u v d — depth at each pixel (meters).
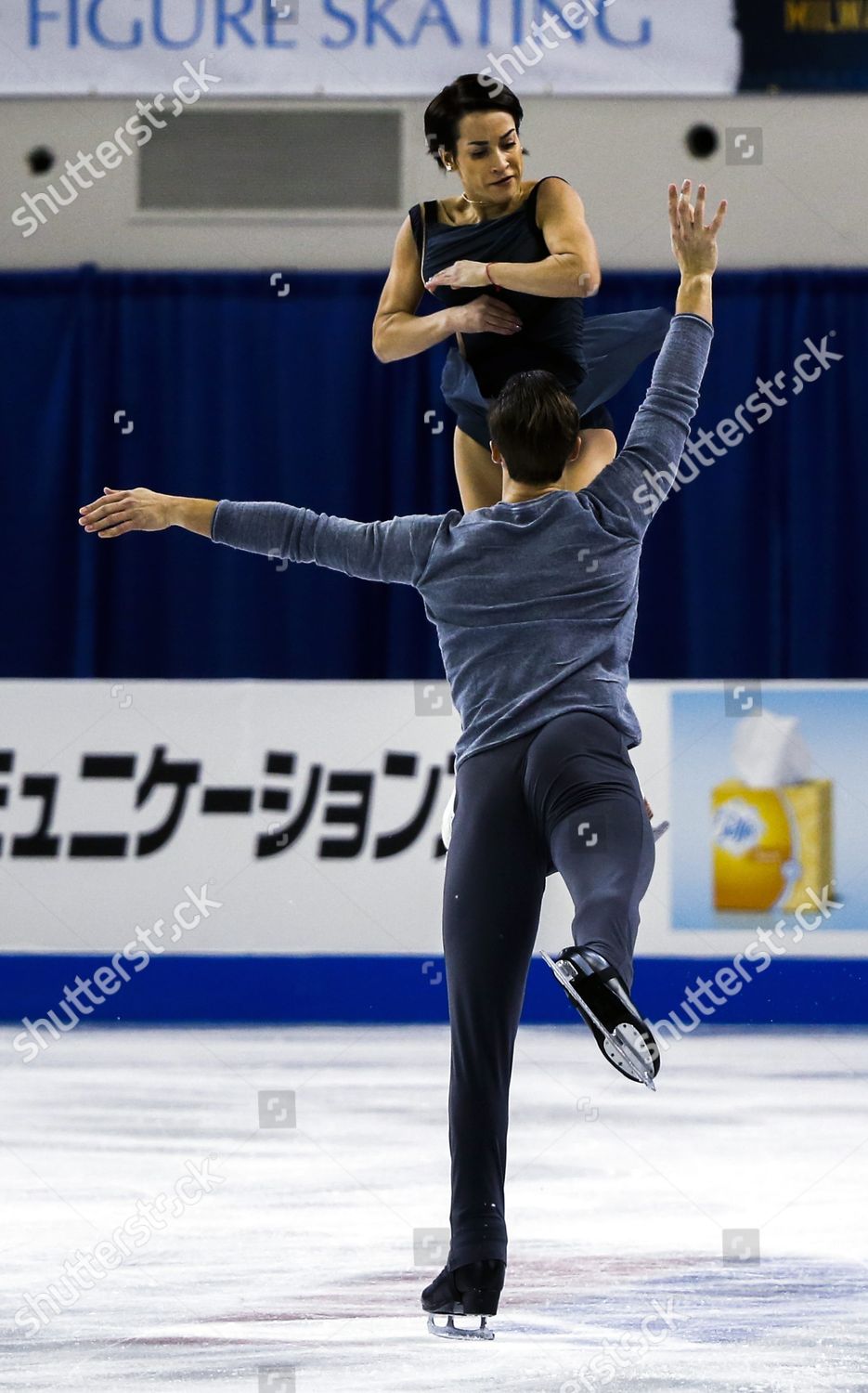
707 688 14.50
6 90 20.38
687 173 20.81
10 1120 9.90
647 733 14.48
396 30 20.23
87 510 5.73
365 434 20.11
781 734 14.47
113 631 20.14
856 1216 7.67
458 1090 5.34
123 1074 11.56
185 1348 5.79
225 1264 6.88
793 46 20.22
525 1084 11.09
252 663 19.91
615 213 20.86
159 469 20.19
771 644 19.77
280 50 20.28
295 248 20.95
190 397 20.14
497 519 5.51
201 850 14.63
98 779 14.74
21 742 14.80
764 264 20.80
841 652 19.78
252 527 5.75
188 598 20.00
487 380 8.02
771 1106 10.32
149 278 20.25
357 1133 9.51
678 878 14.36
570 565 5.43
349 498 20.02
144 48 20.34
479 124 7.80
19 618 20.17
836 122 20.75
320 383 20.11
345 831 14.59
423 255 8.14
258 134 20.92
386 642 19.92
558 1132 9.55
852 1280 6.62
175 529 20.00
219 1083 11.17
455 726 14.61
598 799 5.09
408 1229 7.46
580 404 8.10
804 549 19.73
